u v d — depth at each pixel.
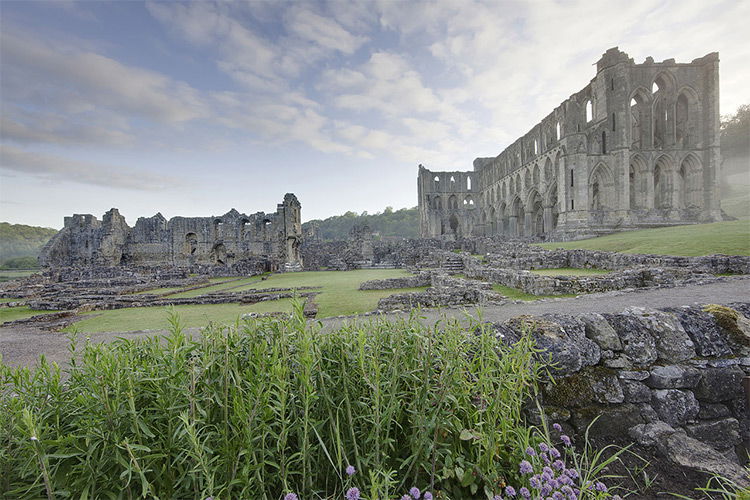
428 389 2.71
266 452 2.30
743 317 4.77
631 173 48.41
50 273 36.78
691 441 3.76
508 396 2.91
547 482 2.34
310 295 17.88
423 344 2.97
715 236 21.50
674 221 41.38
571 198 43.75
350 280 25.78
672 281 12.21
